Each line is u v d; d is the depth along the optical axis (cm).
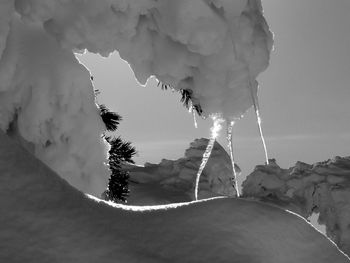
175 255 315
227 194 1731
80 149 582
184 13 445
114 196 848
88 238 308
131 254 304
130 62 496
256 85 482
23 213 311
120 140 872
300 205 1362
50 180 349
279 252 349
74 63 577
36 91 551
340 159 1488
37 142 559
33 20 484
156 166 1819
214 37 450
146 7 466
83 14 474
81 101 577
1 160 344
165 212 366
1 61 535
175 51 479
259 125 480
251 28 461
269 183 1388
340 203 1342
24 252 285
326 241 385
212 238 338
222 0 446
